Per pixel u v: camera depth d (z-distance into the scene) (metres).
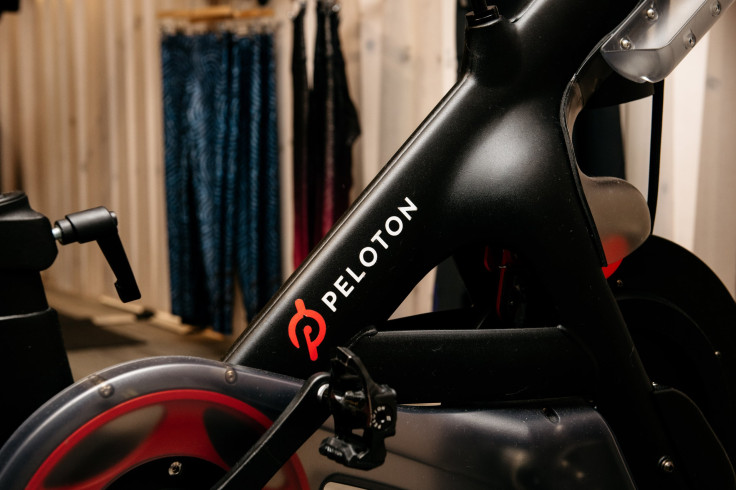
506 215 0.85
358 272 0.81
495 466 0.82
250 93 2.76
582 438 0.85
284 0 2.93
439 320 1.11
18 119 4.89
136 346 3.10
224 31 2.78
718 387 1.17
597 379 0.89
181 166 3.01
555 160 0.87
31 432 0.66
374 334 0.81
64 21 4.36
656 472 0.93
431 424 0.81
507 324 0.97
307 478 0.76
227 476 0.69
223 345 3.09
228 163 2.79
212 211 2.93
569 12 0.89
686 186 1.96
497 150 0.86
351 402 0.66
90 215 0.77
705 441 0.95
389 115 2.43
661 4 0.91
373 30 2.60
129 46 3.83
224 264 2.90
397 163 0.84
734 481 0.98
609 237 0.92
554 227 0.86
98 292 4.30
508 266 0.94
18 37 4.77
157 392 0.70
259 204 2.81
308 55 2.85
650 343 1.15
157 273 3.76
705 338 1.15
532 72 0.88
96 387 0.68
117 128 3.97
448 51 2.36
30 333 0.73
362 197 0.83
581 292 0.87
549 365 0.86
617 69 0.90
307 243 2.53
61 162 4.55
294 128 2.52
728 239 1.89
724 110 1.86
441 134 0.85
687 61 1.92
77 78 4.27
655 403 0.92
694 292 1.15
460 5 2.00
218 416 0.73
